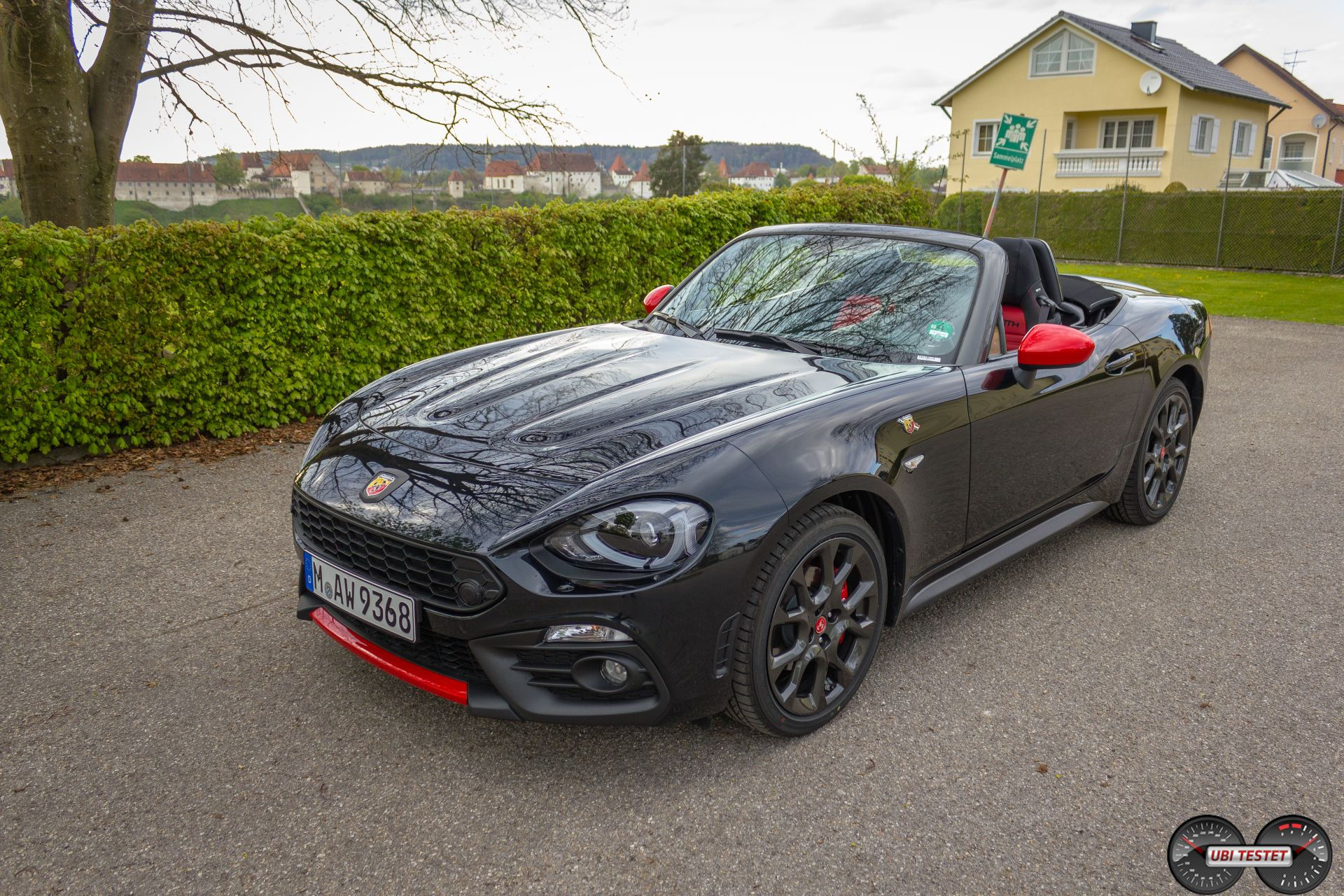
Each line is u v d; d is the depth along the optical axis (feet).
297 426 20.26
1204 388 14.83
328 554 8.59
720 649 7.56
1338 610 11.43
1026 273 12.42
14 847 7.01
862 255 11.67
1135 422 13.12
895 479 8.76
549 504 7.32
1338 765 8.25
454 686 7.77
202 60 27.09
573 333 11.91
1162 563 12.92
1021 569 12.71
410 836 7.18
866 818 7.45
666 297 12.79
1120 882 6.79
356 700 9.16
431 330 21.81
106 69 26.08
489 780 7.91
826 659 8.52
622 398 8.95
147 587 11.89
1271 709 9.17
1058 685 9.58
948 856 7.04
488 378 9.96
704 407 8.54
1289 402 22.82
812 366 9.73
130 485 16.20
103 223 26.30
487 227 22.39
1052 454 11.34
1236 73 153.17
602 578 7.13
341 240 19.89
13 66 24.08
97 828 7.23
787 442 8.00
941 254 11.29
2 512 14.73
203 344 18.56
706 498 7.39
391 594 7.86
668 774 8.02
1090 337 12.23
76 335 17.10
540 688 7.50
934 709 9.09
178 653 10.10
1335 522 14.58
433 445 8.45
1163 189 93.76
